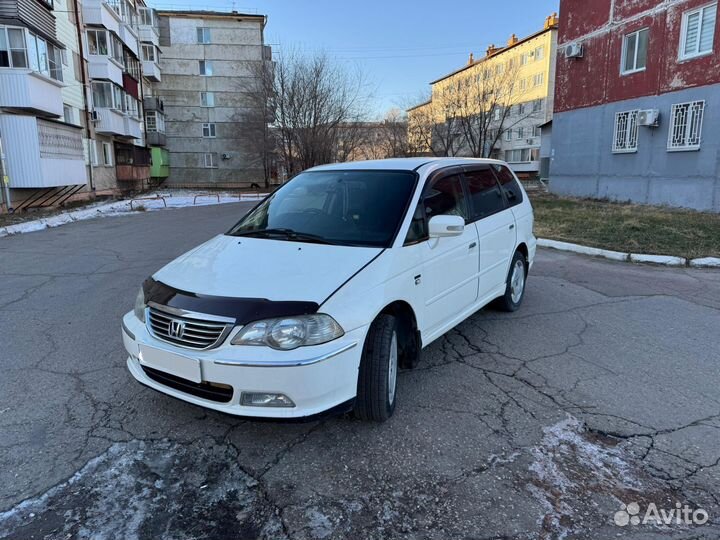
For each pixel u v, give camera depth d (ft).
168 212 62.03
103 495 8.18
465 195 14.69
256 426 10.30
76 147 67.36
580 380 12.41
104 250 31.96
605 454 9.27
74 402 11.23
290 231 11.99
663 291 21.11
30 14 56.39
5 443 9.61
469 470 8.83
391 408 10.55
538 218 42.80
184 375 9.10
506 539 7.21
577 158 65.05
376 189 12.70
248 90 126.00
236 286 9.50
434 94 124.67
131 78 100.22
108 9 85.66
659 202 53.01
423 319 11.63
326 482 8.54
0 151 53.83
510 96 127.85
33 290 21.38
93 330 16.08
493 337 15.49
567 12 65.05
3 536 7.23
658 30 51.83
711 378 12.53
